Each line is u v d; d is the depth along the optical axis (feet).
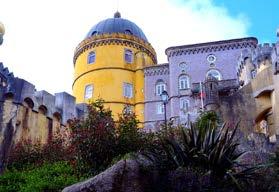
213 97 93.25
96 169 42.55
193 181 34.45
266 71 95.04
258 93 93.71
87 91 164.25
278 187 38.50
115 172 33.96
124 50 170.09
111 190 32.99
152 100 158.51
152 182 35.29
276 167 42.42
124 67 166.50
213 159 36.29
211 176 35.19
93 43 171.73
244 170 37.01
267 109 92.84
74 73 179.22
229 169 36.35
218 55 154.61
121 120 46.52
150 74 164.55
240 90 96.37
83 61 172.24
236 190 35.14
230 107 93.66
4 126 57.00
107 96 159.84
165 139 38.68
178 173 35.06
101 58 167.84
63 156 50.62
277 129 88.22
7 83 61.21
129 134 44.14
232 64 151.74
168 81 160.76
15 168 50.21
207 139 37.91
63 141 54.80
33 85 66.33
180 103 147.64
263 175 39.68
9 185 42.50
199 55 156.25
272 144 64.64
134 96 163.02
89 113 48.14
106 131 43.98
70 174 42.98
